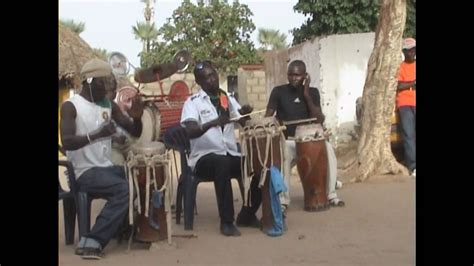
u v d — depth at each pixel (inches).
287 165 251.3
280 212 229.0
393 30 361.1
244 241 221.0
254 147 230.7
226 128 241.0
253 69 877.2
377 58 364.8
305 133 266.2
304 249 206.8
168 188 212.2
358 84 511.8
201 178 240.5
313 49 536.1
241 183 246.1
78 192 206.2
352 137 498.0
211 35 957.8
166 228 213.2
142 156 206.1
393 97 361.1
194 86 604.1
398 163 364.8
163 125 321.4
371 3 731.4
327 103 510.3
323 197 270.5
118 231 219.6
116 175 209.0
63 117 202.8
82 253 201.5
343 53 510.9
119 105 235.3
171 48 948.6
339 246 209.2
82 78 208.4
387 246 207.3
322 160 267.4
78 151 205.3
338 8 740.7
